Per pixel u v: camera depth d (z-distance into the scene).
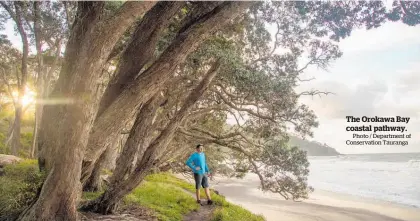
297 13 11.76
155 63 6.72
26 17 21.78
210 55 10.77
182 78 11.55
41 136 7.45
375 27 9.33
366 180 50.78
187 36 6.70
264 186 15.40
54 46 23.97
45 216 5.67
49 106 7.04
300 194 14.82
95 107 5.83
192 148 16.28
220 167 19.34
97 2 6.10
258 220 13.57
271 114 13.54
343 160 131.12
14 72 31.30
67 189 5.80
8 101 38.88
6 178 7.60
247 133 15.55
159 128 11.88
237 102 13.17
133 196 11.09
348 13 9.50
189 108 8.60
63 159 5.69
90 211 8.55
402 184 44.16
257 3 11.53
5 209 6.39
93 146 6.32
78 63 5.54
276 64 12.94
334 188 40.62
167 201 11.64
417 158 116.19
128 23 5.45
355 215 22.75
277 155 14.02
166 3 8.08
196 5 8.09
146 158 8.41
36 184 6.74
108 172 16.05
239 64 10.88
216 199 13.98
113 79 7.96
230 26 12.23
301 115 13.18
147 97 6.74
